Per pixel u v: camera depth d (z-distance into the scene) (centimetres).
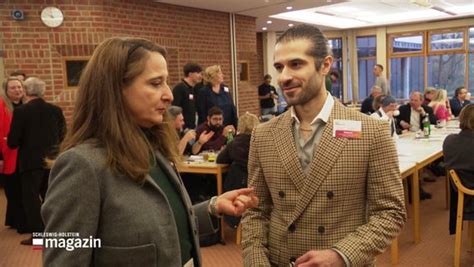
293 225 130
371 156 126
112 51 99
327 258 114
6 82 456
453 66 1187
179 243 103
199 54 724
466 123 319
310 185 127
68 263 88
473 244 356
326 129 129
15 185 439
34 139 403
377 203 126
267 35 1210
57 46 553
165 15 659
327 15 1072
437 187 581
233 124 550
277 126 139
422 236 402
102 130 96
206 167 397
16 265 354
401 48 1252
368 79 1318
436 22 1182
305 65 124
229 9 747
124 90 99
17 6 539
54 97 555
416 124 620
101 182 92
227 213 130
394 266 336
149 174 102
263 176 142
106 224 92
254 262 131
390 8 1033
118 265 92
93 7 558
